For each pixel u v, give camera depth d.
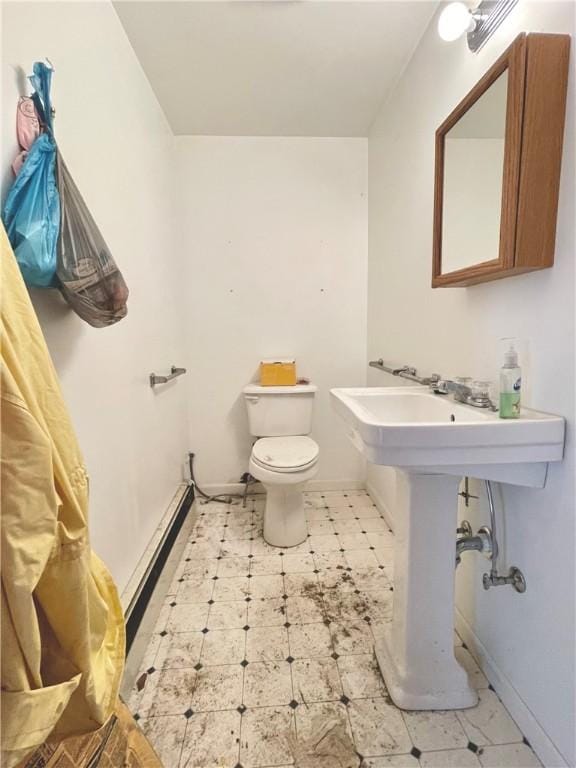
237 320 2.34
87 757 0.76
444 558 1.06
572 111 0.82
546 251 0.88
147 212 1.67
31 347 0.60
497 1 1.01
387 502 2.12
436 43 1.39
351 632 1.36
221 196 2.24
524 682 1.01
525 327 0.98
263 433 2.22
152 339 1.70
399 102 1.75
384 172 1.97
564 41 0.82
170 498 1.94
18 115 0.81
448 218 1.26
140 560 1.45
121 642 0.76
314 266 2.33
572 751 0.86
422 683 1.09
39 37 0.89
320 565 1.75
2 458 0.51
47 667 0.62
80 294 0.87
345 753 0.98
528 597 0.99
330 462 2.51
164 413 1.86
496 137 0.98
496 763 0.95
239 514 2.24
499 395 0.99
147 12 1.35
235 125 2.11
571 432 0.85
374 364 2.12
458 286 1.25
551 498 0.91
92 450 1.11
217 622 1.42
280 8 1.35
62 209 0.84
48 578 0.60
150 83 1.74
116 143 1.34
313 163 2.25
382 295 2.07
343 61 1.63
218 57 1.58
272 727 1.04
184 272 2.28
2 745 0.51
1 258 0.57
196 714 1.08
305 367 2.40
